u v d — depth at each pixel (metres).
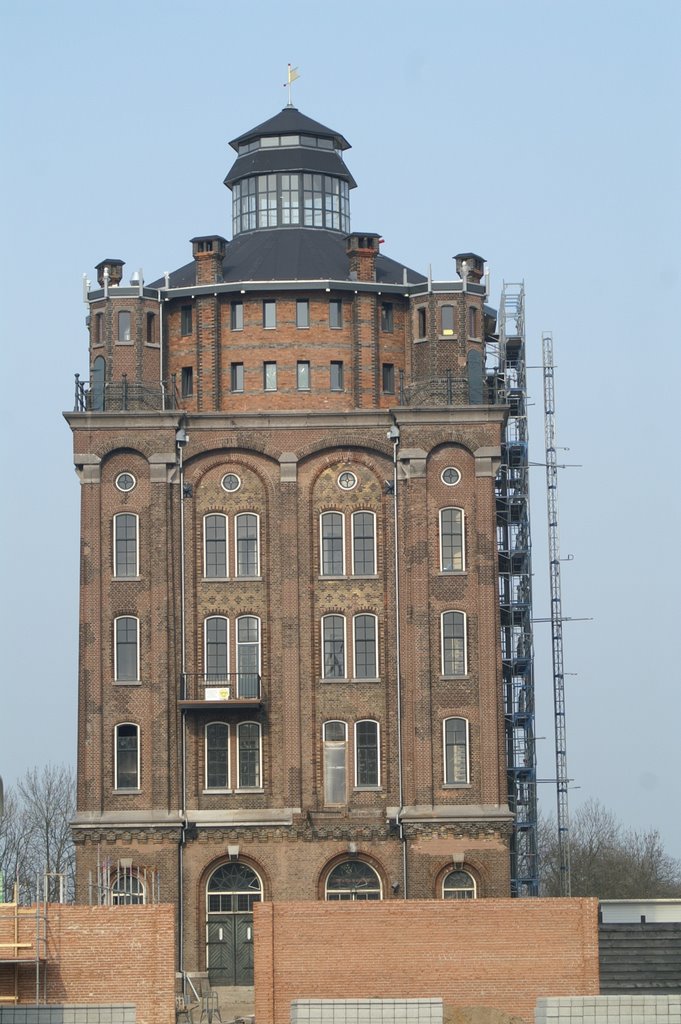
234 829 199.88
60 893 162.12
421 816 198.75
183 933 198.12
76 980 156.00
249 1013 183.00
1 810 166.62
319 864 199.62
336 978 159.88
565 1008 133.00
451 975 160.38
